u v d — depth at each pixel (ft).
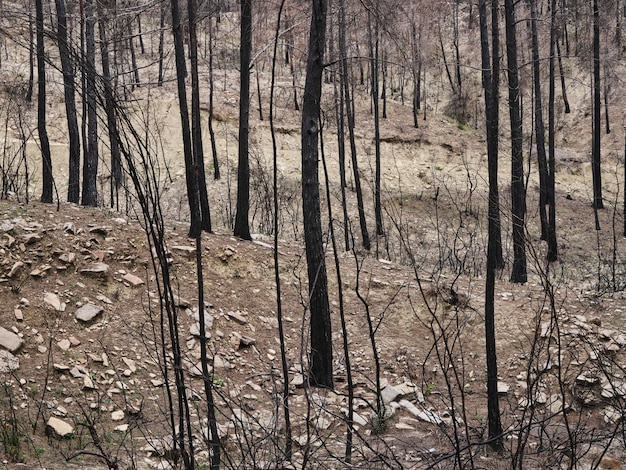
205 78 93.86
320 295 24.16
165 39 109.70
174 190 64.95
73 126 38.27
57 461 16.48
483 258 45.80
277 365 26.37
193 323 26.63
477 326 30.25
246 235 34.55
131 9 37.32
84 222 29.35
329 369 24.39
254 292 30.40
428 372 27.63
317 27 23.61
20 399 19.43
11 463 15.92
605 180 88.22
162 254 10.68
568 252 55.98
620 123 100.53
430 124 96.37
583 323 28.84
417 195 72.74
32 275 25.11
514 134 33.91
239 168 34.50
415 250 50.96
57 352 22.41
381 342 29.45
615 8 69.31
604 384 23.84
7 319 22.82
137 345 24.09
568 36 115.65
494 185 19.15
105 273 26.73
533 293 33.09
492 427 17.01
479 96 110.11
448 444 15.19
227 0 65.36
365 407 23.27
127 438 18.37
